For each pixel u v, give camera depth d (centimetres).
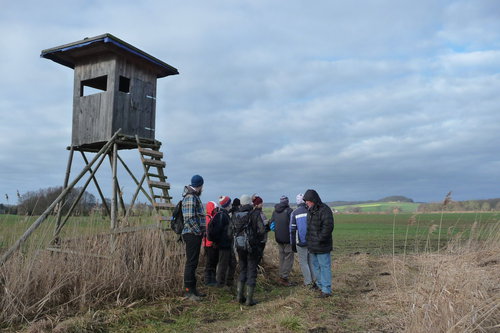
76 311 595
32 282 610
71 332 502
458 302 481
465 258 817
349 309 634
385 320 543
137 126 1004
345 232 2497
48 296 589
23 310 559
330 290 712
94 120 960
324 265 716
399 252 1428
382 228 2834
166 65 1065
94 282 657
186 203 699
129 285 684
